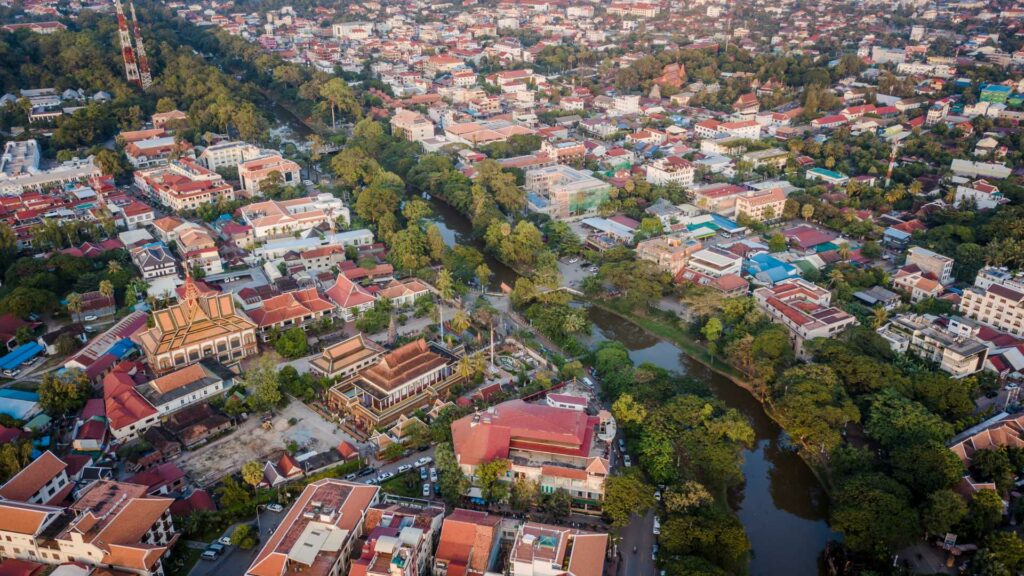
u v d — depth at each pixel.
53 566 171.25
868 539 181.50
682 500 190.25
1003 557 173.00
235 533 184.88
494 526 180.00
